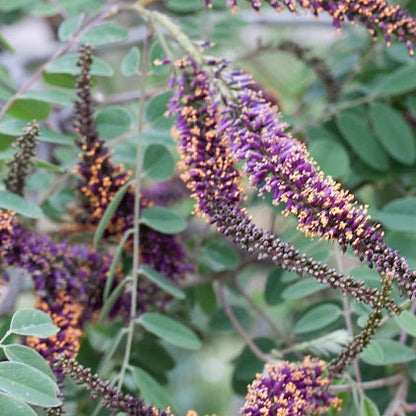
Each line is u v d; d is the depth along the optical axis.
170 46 1.05
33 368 0.91
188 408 1.37
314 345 1.01
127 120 1.04
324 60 1.20
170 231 1.01
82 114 1.00
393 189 1.14
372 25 0.96
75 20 1.07
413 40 0.96
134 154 1.07
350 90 1.16
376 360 0.97
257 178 0.91
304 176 0.90
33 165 1.00
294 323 1.09
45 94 1.03
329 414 0.98
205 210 0.92
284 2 0.96
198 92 0.95
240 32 1.27
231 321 1.12
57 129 1.16
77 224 1.06
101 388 0.92
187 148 0.93
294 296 1.03
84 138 1.00
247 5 1.17
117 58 1.37
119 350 1.08
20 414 0.90
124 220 1.01
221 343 1.32
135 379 0.98
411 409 1.02
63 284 0.99
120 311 1.03
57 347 0.96
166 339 1.00
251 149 0.92
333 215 0.89
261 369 1.07
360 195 1.21
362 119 1.14
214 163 0.93
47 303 0.99
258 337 1.09
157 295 1.03
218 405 1.37
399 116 1.13
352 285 0.89
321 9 0.96
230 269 1.11
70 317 0.98
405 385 1.02
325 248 1.02
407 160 1.12
